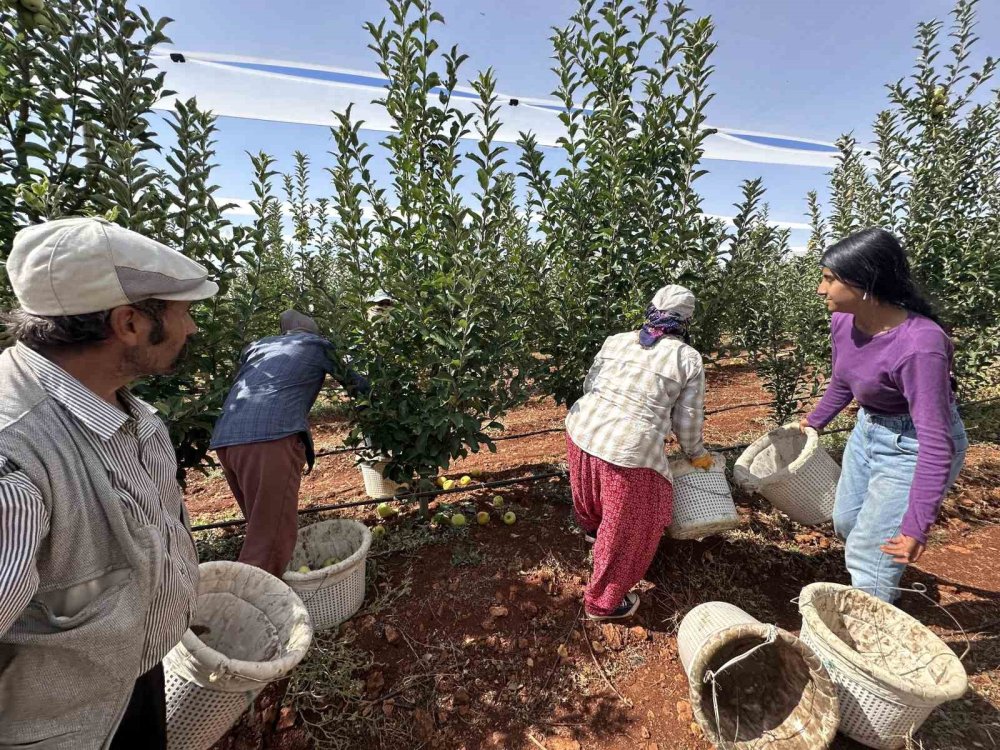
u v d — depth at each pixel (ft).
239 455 7.79
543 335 11.37
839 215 14.51
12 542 2.72
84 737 3.42
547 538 10.44
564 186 10.82
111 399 3.76
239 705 5.15
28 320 3.18
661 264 10.69
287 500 8.00
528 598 8.81
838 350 7.58
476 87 9.20
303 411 8.38
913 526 6.18
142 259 3.25
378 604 8.61
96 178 7.83
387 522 11.29
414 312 9.07
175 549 4.03
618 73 10.43
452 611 8.56
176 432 8.75
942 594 8.99
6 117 7.32
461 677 7.47
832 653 6.06
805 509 8.82
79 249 3.03
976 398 16.40
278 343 8.84
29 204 6.87
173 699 4.85
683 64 10.39
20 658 3.14
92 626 3.21
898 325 6.55
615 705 7.08
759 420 17.04
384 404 9.46
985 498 11.78
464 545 10.23
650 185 10.48
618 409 7.52
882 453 7.13
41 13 6.73
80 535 3.18
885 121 13.43
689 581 9.26
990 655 7.66
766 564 9.74
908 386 6.30
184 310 3.71
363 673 7.51
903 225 13.28
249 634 5.65
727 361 26.32
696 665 5.85
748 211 11.31
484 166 9.37
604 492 7.63
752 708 6.51
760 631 5.91
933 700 5.43
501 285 9.95
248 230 8.96
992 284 13.15
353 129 8.75
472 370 9.93
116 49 7.73
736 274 11.73
